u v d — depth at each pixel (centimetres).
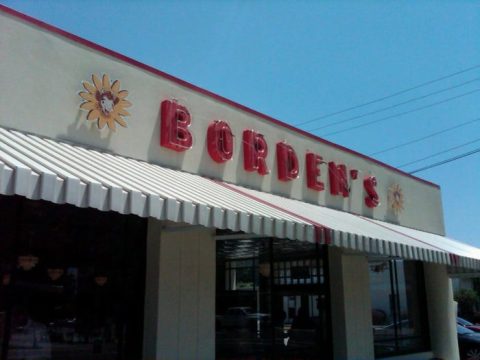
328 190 1325
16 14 736
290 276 1195
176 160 938
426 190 1842
